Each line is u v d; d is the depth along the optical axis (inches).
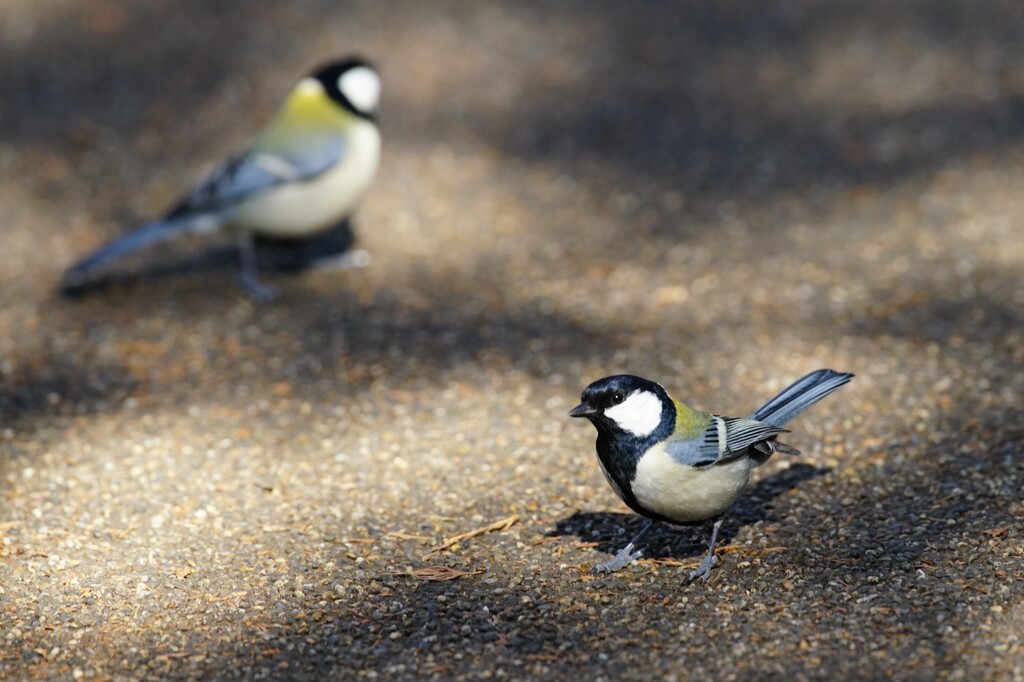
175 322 518.0
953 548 327.3
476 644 296.2
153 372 470.9
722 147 679.7
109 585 327.6
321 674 286.0
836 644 286.7
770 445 318.0
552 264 568.1
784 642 289.4
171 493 378.6
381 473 390.9
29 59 778.2
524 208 625.0
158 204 631.8
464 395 445.4
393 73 762.2
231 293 548.7
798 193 625.9
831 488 373.1
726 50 794.2
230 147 685.3
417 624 306.3
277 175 517.3
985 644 281.6
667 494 304.8
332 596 321.4
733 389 444.5
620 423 301.6
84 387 456.8
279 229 533.3
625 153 678.5
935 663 275.6
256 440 414.0
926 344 466.9
